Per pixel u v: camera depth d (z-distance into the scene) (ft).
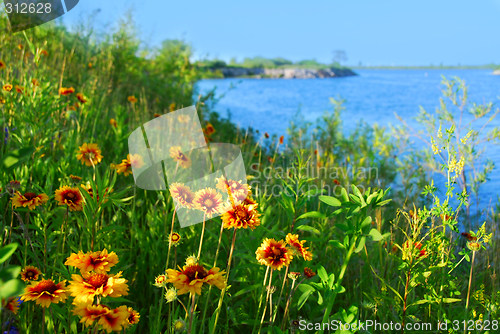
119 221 7.29
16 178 7.19
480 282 7.34
